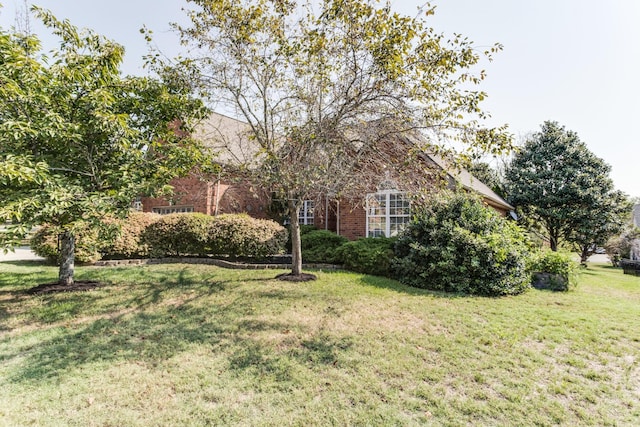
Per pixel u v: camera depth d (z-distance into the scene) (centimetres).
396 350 417
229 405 292
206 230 1103
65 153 604
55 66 564
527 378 356
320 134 686
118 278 823
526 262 834
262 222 1137
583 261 1997
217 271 959
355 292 717
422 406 298
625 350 438
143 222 1148
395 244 921
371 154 703
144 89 675
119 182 588
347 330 484
